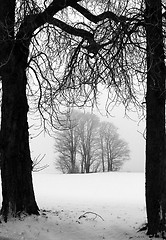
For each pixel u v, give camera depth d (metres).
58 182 34.25
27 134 11.34
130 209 14.66
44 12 10.96
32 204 11.20
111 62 9.89
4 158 10.95
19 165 11.02
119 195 23.14
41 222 10.71
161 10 9.97
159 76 9.77
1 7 11.09
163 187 10.08
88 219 11.80
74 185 31.48
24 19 10.54
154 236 9.90
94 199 19.55
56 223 10.91
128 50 10.40
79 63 11.80
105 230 10.91
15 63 11.00
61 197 20.38
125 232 10.64
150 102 10.22
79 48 11.57
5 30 10.16
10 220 10.59
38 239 9.70
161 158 10.12
